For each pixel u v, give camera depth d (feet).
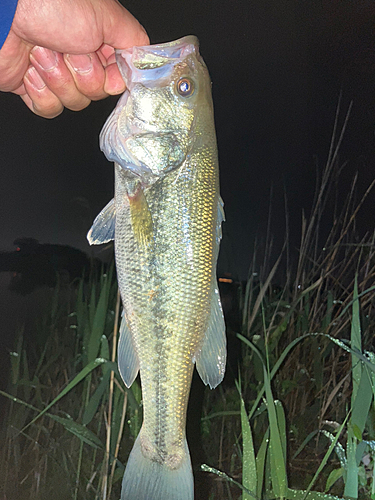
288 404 2.09
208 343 1.09
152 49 1.11
